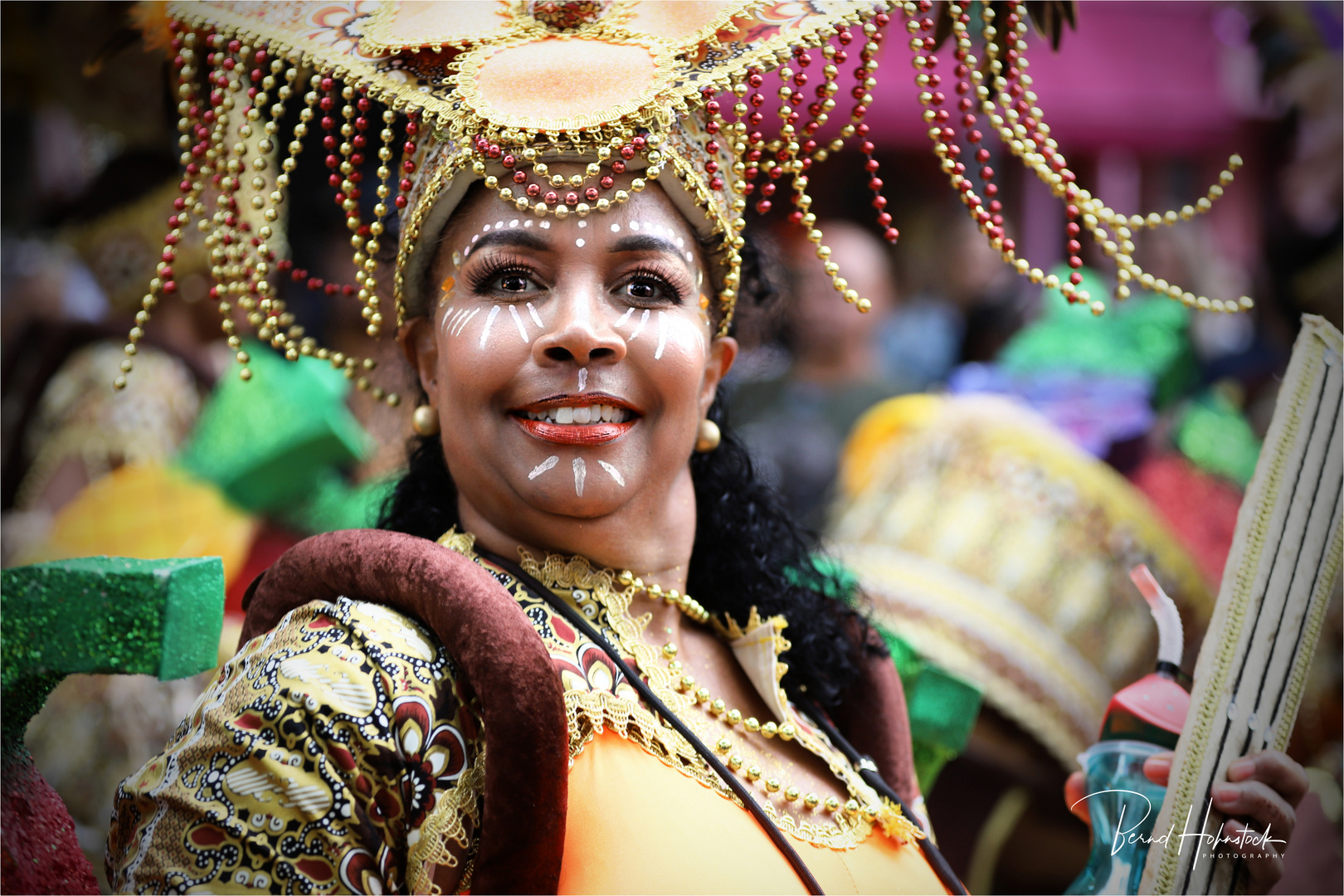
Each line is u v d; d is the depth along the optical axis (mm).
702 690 1194
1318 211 3688
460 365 1143
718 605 1417
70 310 2930
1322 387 1357
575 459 1138
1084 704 1913
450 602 974
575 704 1060
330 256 2578
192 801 923
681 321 1177
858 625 1513
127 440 2352
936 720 1787
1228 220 5512
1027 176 5312
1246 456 3121
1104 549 2053
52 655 1042
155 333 2523
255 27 1229
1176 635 1451
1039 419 2225
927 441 2244
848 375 3686
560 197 1126
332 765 932
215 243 1269
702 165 1197
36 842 1060
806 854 1118
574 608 1171
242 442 2373
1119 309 2869
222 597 1108
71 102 2592
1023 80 1336
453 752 984
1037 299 3971
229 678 1020
